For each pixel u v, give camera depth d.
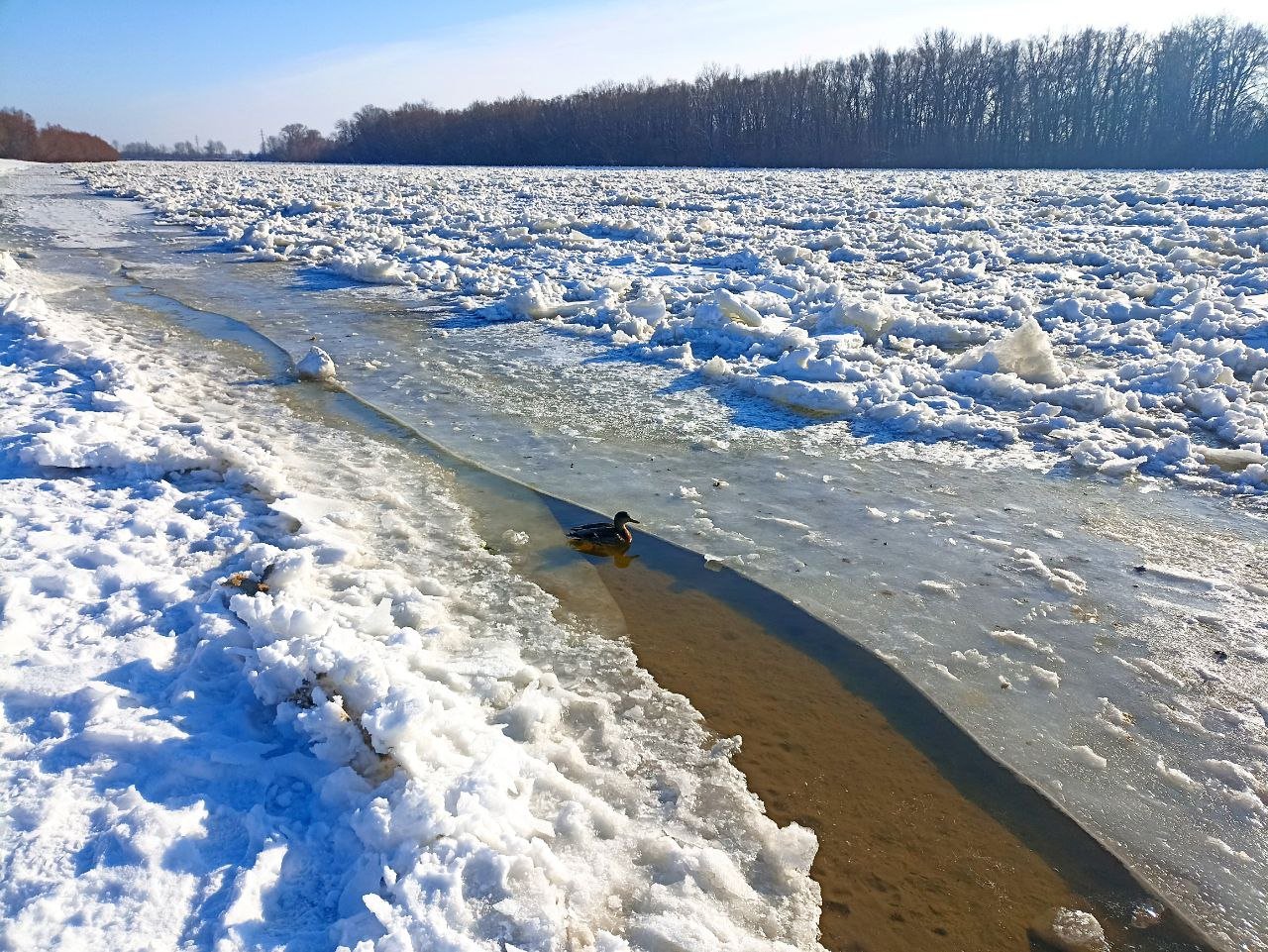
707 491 6.81
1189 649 4.75
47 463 6.16
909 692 4.38
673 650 4.68
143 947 2.50
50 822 2.92
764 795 3.66
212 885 2.76
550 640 4.71
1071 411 8.66
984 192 30.61
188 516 5.63
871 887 3.22
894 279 15.59
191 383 9.31
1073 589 5.35
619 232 21.45
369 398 9.11
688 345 10.95
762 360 10.34
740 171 55.16
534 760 3.56
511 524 6.16
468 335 12.16
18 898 2.63
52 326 10.39
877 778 3.79
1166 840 3.51
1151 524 6.23
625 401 9.12
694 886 3.09
